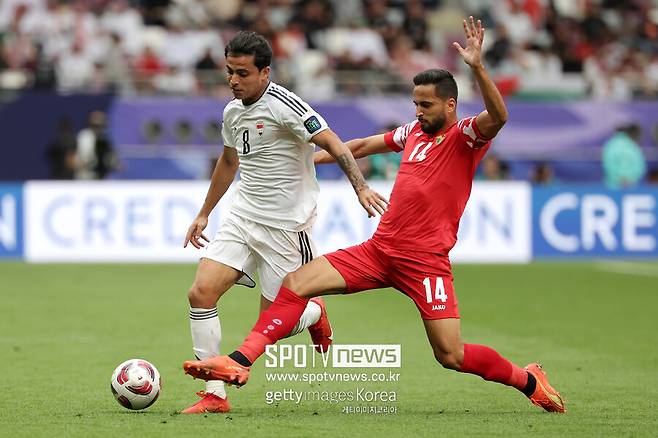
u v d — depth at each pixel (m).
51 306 49.22
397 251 25.30
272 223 26.64
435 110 25.00
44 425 24.00
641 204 71.25
